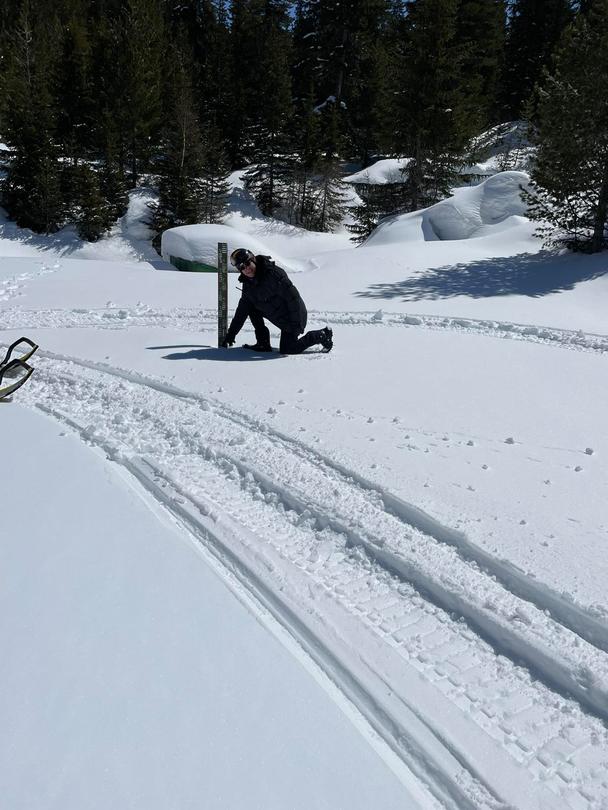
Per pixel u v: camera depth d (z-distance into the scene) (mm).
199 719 1779
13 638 2072
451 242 15828
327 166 33969
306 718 1824
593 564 2648
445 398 5047
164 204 29234
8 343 6754
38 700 1807
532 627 2291
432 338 7477
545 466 3736
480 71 38438
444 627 2352
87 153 32594
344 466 3557
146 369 5602
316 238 31250
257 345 6512
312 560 2721
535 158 14859
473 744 1805
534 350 6969
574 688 2043
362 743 1753
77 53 32500
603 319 9242
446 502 3166
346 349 6719
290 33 45938
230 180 36562
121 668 1961
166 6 50344
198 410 4535
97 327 7867
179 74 36969
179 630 2170
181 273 12812
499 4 40125
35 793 1506
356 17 38250
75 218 28750
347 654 2146
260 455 3705
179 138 30094
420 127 26625
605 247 13445
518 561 2641
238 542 2816
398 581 2623
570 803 1630
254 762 1650
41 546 2666
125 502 3123
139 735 1705
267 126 33938
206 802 1517
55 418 4379
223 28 41844
